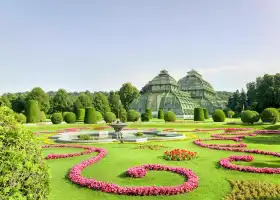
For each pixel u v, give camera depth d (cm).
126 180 1185
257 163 1505
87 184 1089
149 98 10275
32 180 553
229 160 1566
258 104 8462
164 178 1212
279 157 1686
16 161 525
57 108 10544
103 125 4941
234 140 2588
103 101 10406
